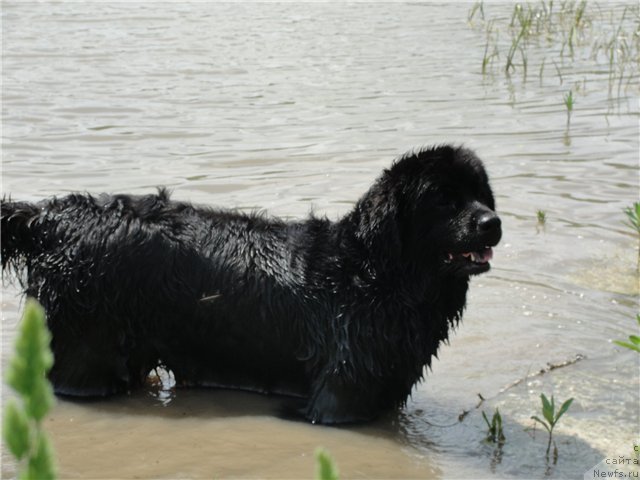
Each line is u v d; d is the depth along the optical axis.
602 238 4.79
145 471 3.50
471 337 4.13
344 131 5.96
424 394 3.88
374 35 9.13
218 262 3.81
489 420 3.74
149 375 3.98
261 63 7.88
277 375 3.86
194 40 8.82
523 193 5.17
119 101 6.62
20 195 5.00
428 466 3.56
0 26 9.33
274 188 5.16
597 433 3.68
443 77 7.43
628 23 9.52
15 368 0.99
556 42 8.77
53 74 7.37
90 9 10.41
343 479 3.49
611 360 4.01
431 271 3.76
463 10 10.49
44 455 1.00
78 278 3.76
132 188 5.12
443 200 3.72
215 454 3.58
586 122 6.19
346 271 3.78
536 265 4.59
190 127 6.03
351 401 3.75
